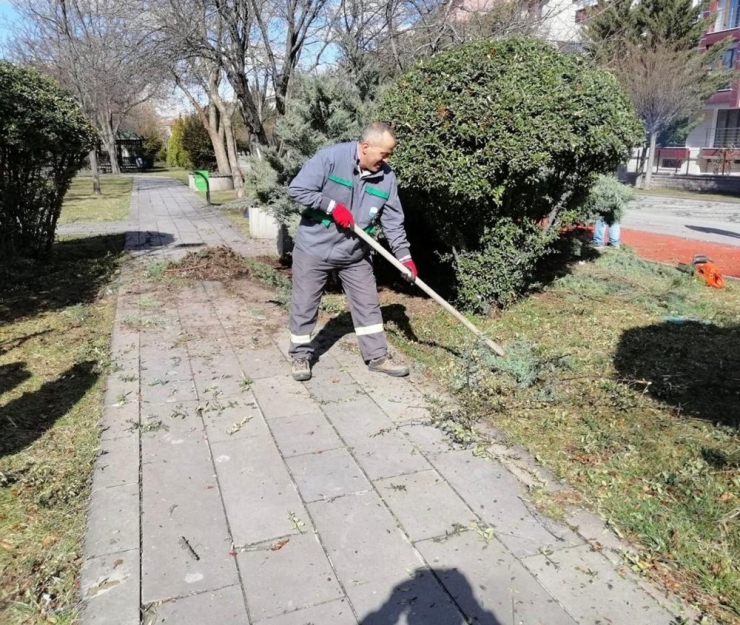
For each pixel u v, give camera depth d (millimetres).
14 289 6992
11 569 2496
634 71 22906
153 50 10266
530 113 4645
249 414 3809
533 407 3889
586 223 8664
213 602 2291
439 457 3289
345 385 4242
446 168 4738
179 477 3107
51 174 8039
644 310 6160
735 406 3918
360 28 8797
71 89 22250
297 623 2191
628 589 2355
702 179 24812
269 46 9453
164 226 13164
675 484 3021
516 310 5992
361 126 6328
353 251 4059
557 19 12641
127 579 2400
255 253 9625
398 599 2303
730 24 30719
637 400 3994
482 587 2361
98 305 6426
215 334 5379
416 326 5547
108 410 3869
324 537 2646
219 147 26625
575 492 2979
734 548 2578
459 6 8852
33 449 3422
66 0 20766
